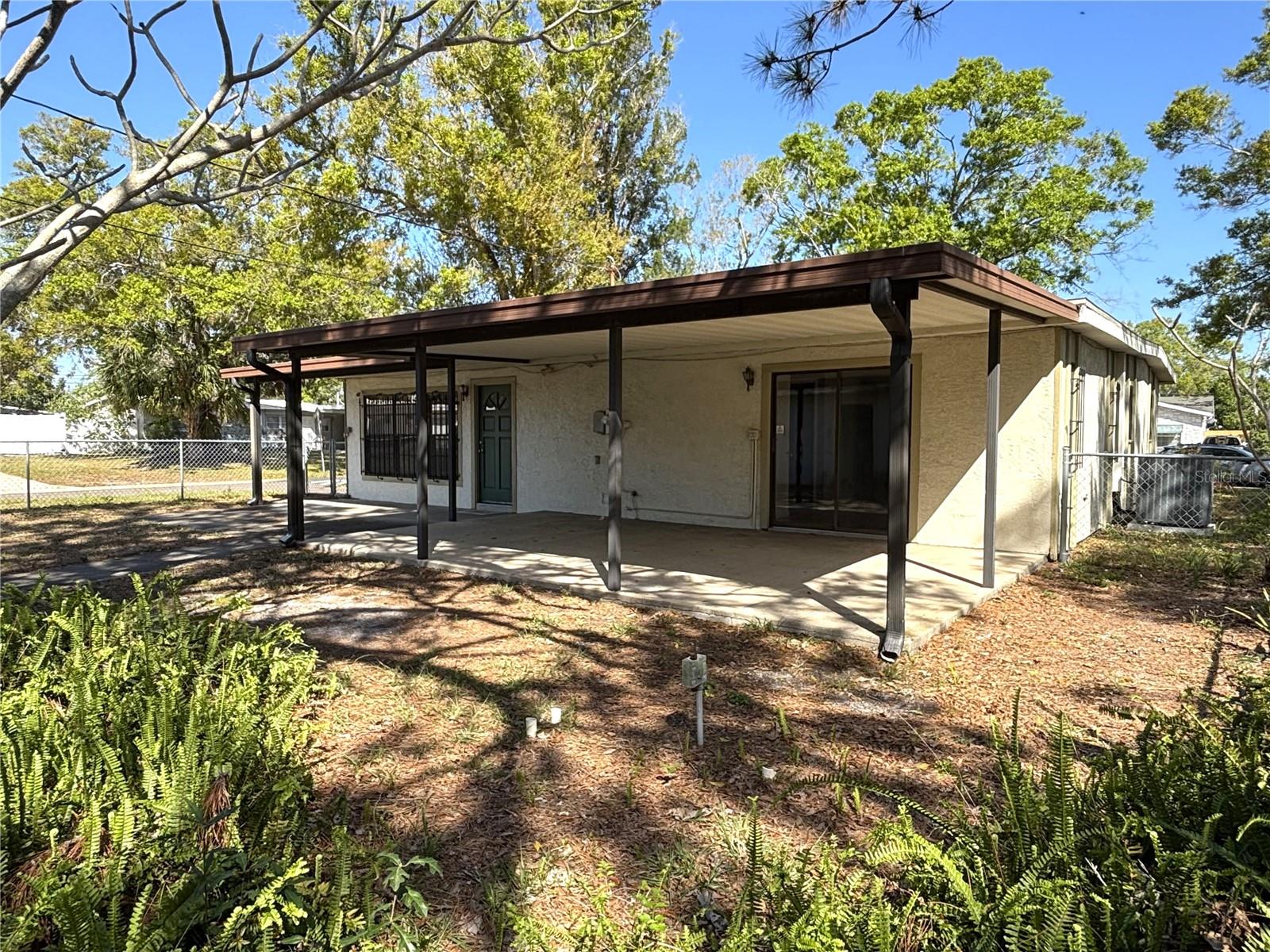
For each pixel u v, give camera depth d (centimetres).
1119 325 923
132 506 1428
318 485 1970
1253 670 427
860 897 229
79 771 264
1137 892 208
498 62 1747
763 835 262
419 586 728
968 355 852
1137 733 378
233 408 2648
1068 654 508
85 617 474
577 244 1966
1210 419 3919
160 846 230
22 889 221
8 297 275
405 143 1753
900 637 496
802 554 836
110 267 2223
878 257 446
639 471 1123
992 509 665
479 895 260
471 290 2066
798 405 990
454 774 346
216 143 324
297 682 417
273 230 2178
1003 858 236
